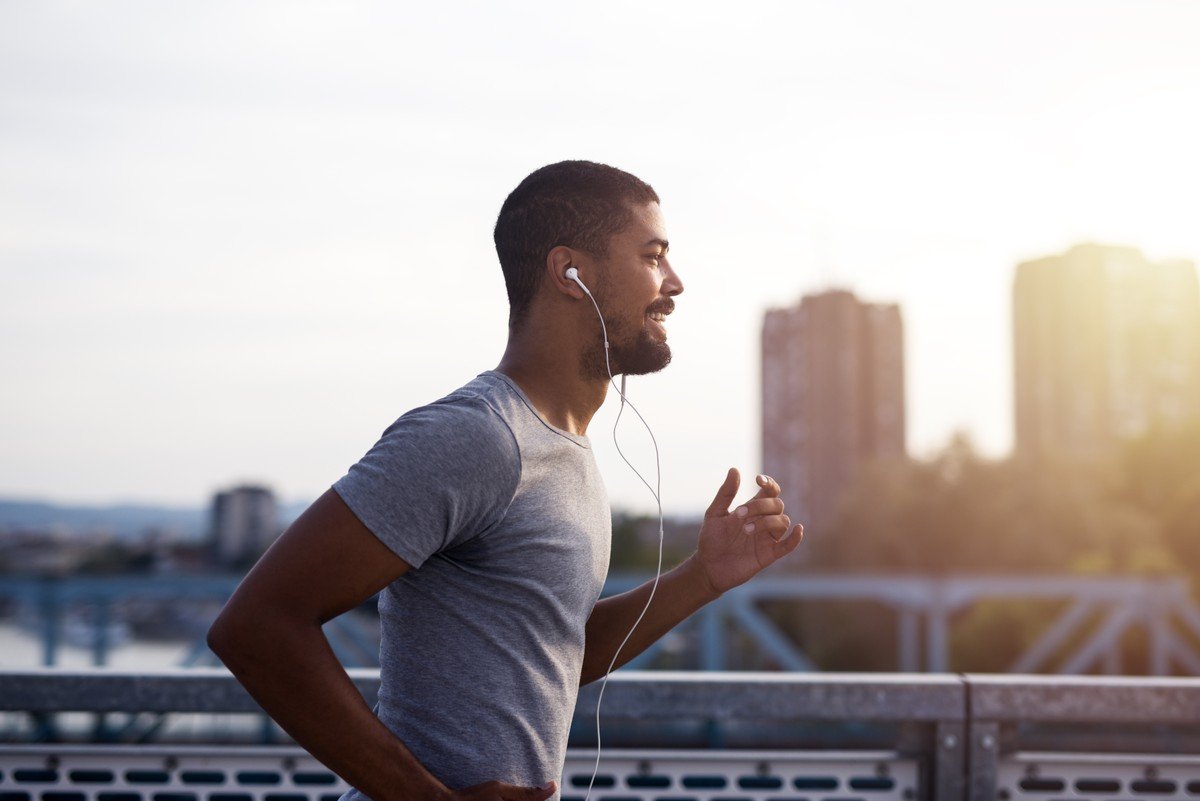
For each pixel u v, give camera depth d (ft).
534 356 4.87
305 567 4.12
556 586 4.56
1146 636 106.93
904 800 7.39
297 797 7.24
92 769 7.15
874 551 140.77
